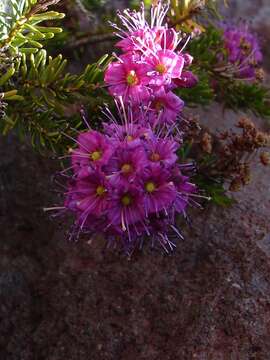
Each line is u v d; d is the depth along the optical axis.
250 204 0.17
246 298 0.14
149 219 0.12
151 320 0.14
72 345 0.14
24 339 0.15
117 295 0.15
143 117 0.13
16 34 0.13
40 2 0.13
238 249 0.15
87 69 0.14
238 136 0.15
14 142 0.18
